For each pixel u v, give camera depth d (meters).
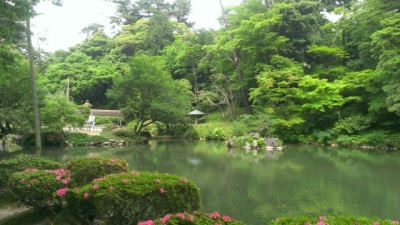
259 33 26.22
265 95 24.34
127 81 24.14
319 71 25.75
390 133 21.39
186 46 37.16
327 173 11.83
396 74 18.41
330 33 29.78
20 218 5.91
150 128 31.55
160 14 48.88
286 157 16.23
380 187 9.66
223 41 28.73
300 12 27.44
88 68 42.47
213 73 34.84
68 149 18.92
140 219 4.77
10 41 9.55
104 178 4.92
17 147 18.86
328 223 3.11
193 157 16.05
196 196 5.12
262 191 9.06
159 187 4.68
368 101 23.50
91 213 5.17
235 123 23.12
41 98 19.34
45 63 46.16
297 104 24.39
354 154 17.48
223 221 3.72
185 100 27.58
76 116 21.27
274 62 25.59
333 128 22.64
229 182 10.20
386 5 21.59
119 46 46.25
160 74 24.62
